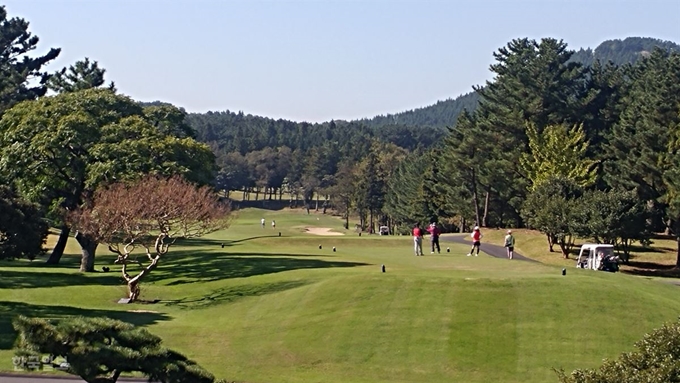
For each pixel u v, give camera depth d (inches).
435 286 1380.4
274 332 1263.5
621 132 3243.1
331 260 1996.8
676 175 2704.2
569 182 2913.4
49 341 601.6
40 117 2073.1
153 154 2048.5
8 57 3577.8
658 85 3053.6
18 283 1806.1
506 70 3949.3
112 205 1662.2
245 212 6013.8
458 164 4042.8
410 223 5172.2
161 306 1569.9
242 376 1062.4
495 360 1114.7
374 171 5915.4
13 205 1652.3
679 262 2741.1
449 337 1181.7
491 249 2783.0
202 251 2456.9
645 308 1285.7
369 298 1347.2
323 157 7682.1
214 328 1321.4
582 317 1243.8
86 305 1566.2
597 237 2684.5
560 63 3705.7
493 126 3732.8
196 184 2020.2
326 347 1174.3
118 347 615.2
